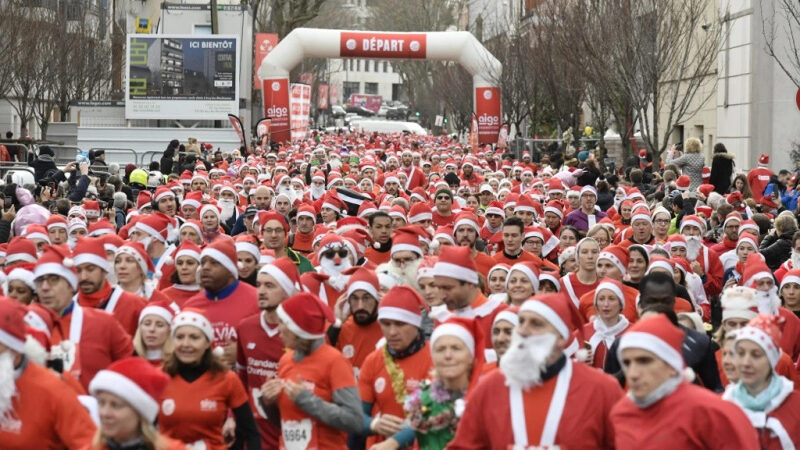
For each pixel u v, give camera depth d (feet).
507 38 217.15
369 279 35.70
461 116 281.54
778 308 42.55
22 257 46.34
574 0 153.89
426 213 62.08
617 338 35.55
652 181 110.22
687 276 52.90
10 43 158.81
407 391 30.99
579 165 131.03
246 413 31.32
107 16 236.63
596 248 47.14
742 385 29.78
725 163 94.84
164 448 23.36
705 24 153.89
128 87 194.80
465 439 24.62
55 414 25.79
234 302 37.45
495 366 27.89
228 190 78.89
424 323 34.94
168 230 56.70
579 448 23.70
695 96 160.45
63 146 161.48
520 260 53.11
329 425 30.68
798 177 96.58
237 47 194.70
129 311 37.17
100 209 76.74
